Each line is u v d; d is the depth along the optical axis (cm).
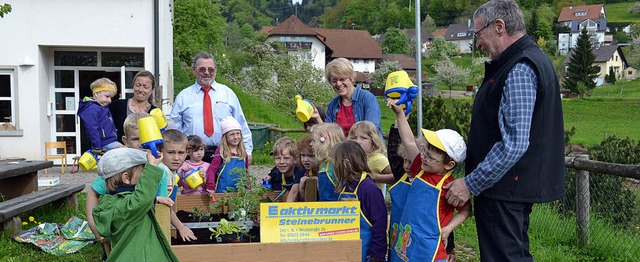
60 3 1259
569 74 7481
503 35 324
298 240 354
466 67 8862
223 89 578
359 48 9094
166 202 345
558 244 562
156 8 1287
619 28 12381
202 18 2897
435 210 336
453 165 339
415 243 338
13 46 1251
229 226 388
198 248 342
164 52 1385
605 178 594
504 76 316
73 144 1320
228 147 510
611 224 585
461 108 898
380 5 13162
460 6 12975
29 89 1258
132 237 331
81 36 1268
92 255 522
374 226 364
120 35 1281
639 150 766
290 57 3366
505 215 319
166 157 426
